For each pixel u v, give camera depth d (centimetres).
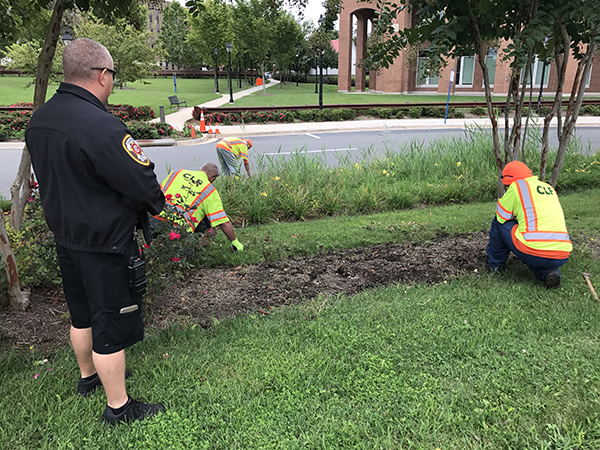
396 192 721
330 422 219
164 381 254
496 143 477
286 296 378
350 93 3894
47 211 190
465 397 235
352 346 289
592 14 334
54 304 357
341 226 576
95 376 243
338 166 883
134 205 187
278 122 2017
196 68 7356
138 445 205
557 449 196
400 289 379
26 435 211
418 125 1920
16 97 2856
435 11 390
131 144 182
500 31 440
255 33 3812
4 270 328
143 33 2209
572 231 522
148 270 330
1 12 433
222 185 664
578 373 251
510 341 288
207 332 315
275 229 566
